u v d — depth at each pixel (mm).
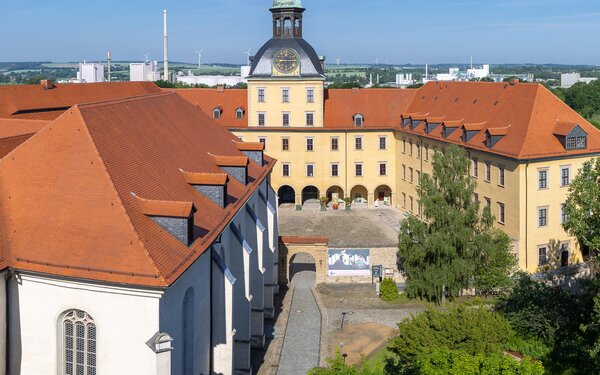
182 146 42562
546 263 65250
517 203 64125
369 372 33562
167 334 27750
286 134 96312
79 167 31234
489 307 55938
